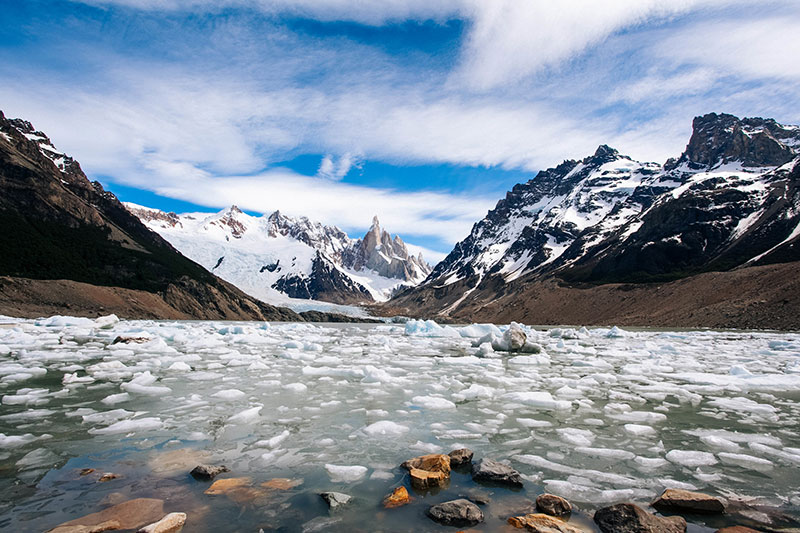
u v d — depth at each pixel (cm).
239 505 413
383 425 693
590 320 8706
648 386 1108
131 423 696
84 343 2022
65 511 396
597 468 532
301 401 891
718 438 652
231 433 659
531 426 722
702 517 403
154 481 472
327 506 413
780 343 2392
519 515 398
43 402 848
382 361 1605
